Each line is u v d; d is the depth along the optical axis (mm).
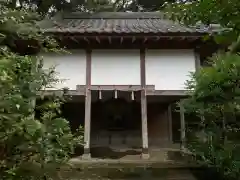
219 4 1604
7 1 2715
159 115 10430
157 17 10906
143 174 6238
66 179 5734
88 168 6676
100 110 10359
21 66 2688
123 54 8250
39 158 2775
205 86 3654
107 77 8109
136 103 10352
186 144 5871
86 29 7426
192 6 1720
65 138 2982
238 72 2764
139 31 7375
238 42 1755
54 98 3443
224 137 4180
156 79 8117
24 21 2855
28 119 2441
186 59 8242
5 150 2592
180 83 8086
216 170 4973
